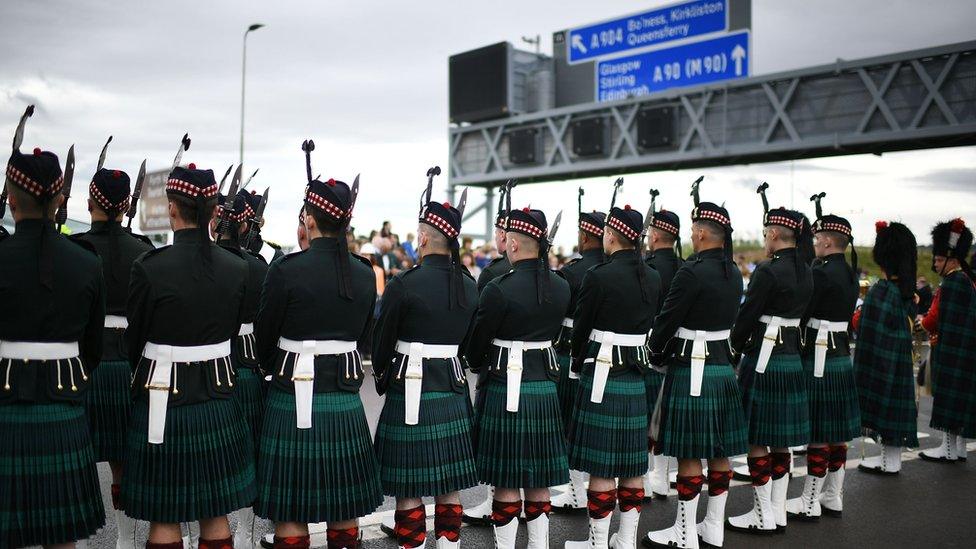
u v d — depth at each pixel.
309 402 3.29
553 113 17.83
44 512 3.00
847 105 14.28
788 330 4.84
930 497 5.68
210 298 3.21
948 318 6.53
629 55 17.64
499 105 18.55
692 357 4.40
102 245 3.91
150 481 3.13
